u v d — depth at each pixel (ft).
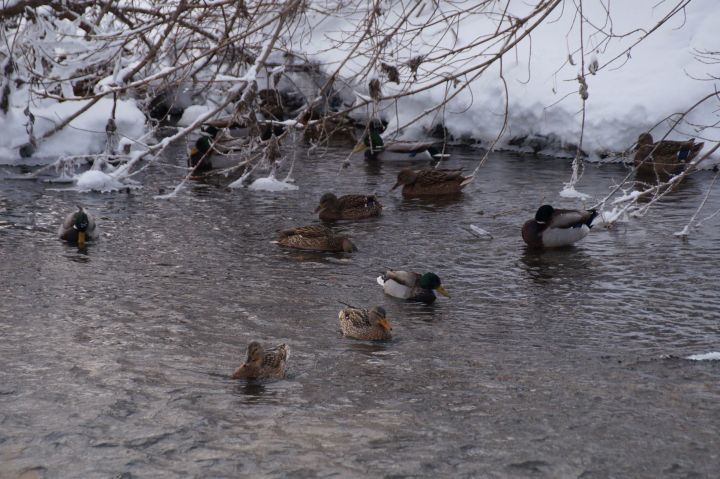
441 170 66.95
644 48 81.15
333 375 32.53
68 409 28.96
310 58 93.45
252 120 51.55
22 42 71.20
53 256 48.78
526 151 82.94
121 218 58.03
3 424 27.78
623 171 73.10
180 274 45.80
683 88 75.82
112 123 68.90
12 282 43.65
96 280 44.39
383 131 90.63
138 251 50.24
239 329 37.58
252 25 53.78
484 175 73.05
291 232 51.93
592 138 76.54
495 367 33.53
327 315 39.86
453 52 43.78
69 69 75.20
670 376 32.68
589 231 52.03
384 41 45.14
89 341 35.55
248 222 57.72
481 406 29.73
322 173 74.90
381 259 49.65
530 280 45.65
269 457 25.88
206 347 35.27
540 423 28.40
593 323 38.96
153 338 36.14
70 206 61.05
